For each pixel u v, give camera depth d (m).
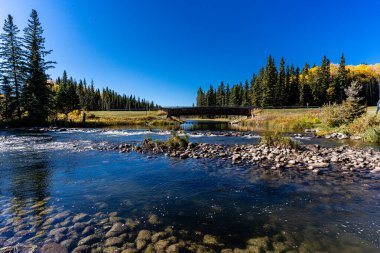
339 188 7.29
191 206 6.03
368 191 6.98
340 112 26.19
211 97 117.75
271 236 4.53
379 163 10.11
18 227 4.75
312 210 5.73
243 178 8.48
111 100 130.50
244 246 4.16
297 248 4.10
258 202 6.29
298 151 13.48
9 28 36.22
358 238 4.43
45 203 6.12
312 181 8.04
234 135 24.92
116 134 25.02
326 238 4.44
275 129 33.28
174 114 59.81
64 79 91.88
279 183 7.87
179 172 9.30
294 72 92.44
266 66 73.75
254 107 58.53
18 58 37.00
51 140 19.22
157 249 4.02
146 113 60.75
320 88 77.88
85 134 24.77
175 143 15.44
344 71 75.38
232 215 5.49
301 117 38.75
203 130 33.12
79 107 65.12
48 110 39.41
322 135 23.47
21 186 7.52
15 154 12.93
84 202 6.22
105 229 4.71
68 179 8.33
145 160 11.50
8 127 32.78
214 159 11.73
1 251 3.88
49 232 4.56
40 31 39.78
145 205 6.07
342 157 11.46
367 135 19.25
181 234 4.58
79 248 4.02
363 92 97.31
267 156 12.16
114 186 7.60
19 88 36.59
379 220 5.16
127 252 3.92
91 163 10.84
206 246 4.15
